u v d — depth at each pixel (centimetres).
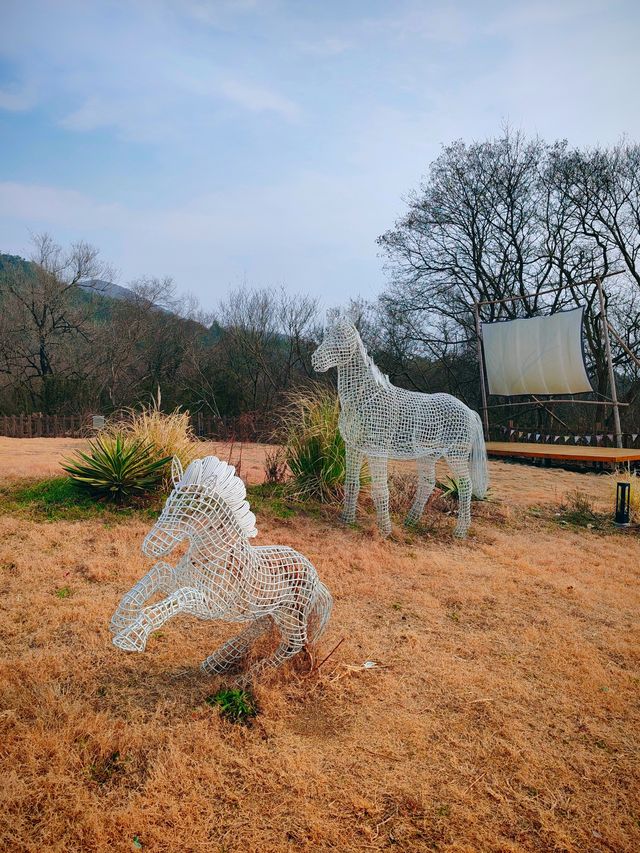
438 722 332
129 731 301
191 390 2347
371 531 729
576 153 2125
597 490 1125
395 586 552
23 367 2575
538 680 385
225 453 1233
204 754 290
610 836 253
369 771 285
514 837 251
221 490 318
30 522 645
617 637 459
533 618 492
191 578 320
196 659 388
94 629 418
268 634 398
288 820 251
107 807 253
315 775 279
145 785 265
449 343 2444
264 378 2534
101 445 782
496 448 1574
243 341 2517
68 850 230
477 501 945
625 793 281
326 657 389
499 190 2259
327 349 698
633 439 1609
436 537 746
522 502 980
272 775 278
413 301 2478
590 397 2219
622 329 2205
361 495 863
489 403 2467
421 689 367
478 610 506
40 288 2594
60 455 1090
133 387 2514
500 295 2336
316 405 938
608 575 616
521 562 642
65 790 260
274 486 888
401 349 2519
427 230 2400
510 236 2294
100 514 693
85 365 2609
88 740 293
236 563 323
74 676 355
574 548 719
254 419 1722
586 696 367
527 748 311
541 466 1554
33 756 277
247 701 337
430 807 264
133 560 556
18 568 521
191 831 242
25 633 407
